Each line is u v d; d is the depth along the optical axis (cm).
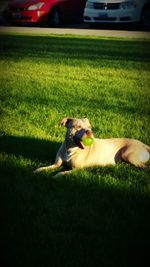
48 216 300
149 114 557
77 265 250
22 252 260
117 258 256
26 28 1259
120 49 961
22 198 324
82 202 320
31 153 416
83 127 371
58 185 348
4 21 1395
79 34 1152
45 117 528
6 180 353
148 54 920
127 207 315
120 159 393
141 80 729
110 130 486
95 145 388
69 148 379
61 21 1307
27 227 286
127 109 575
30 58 875
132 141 396
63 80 723
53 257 256
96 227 288
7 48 962
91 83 706
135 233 283
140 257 259
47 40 1059
